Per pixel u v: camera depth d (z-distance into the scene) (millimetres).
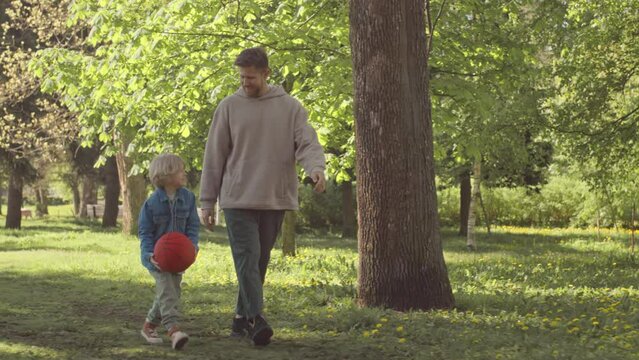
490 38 14500
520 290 10477
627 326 6512
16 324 6785
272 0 14992
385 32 7867
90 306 8398
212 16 13766
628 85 18688
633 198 22703
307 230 39031
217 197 5902
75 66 15297
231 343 5805
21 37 29234
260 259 5934
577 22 18016
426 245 7945
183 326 6797
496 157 27078
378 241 7941
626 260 18750
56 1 26125
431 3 13875
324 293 8875
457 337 6051
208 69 13500
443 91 13469
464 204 35062
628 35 17609
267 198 5730
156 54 13883
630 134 17953
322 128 13609
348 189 34188
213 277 12031
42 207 55250
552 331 6355
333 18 14172
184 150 16172
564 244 29609
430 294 7922
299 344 5812
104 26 14016
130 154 16578
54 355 5297
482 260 17688
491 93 14805
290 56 13148
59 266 14156
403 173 7887
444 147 15742
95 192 57125
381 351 5559
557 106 18969
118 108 15922
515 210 44594
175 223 5703
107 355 5324
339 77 12992
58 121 25859
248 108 5797
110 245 21375
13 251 19016
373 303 7945
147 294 9656
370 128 7945
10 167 30203
